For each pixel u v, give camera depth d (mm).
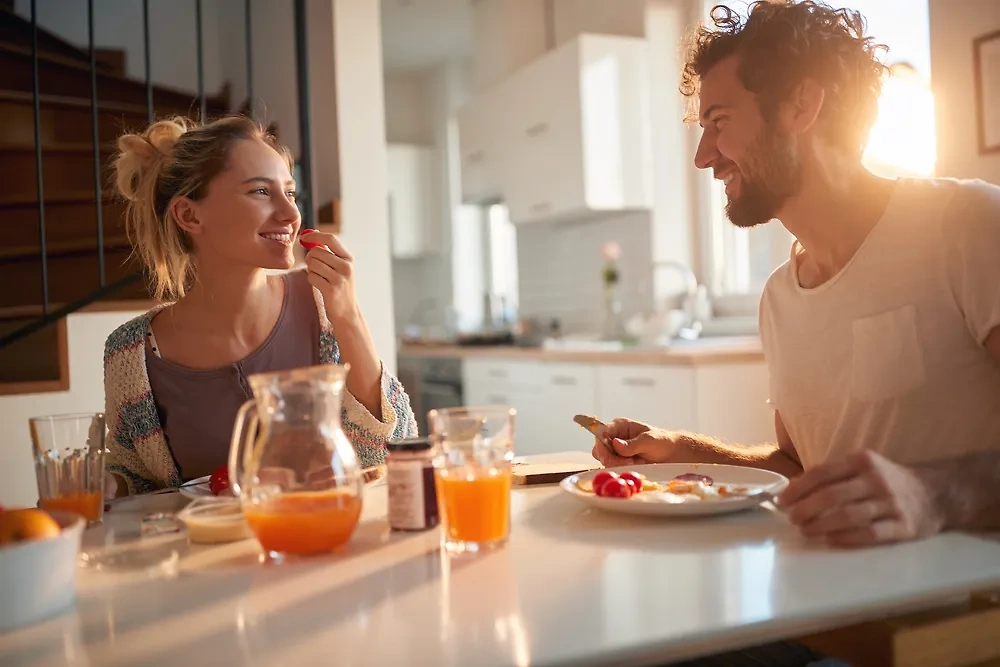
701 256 4055
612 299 4309
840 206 1195
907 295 1144
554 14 4707
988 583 691
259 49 3969
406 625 639
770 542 824
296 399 866
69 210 2955
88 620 694
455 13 5234
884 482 802
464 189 5055
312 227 2725
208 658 593
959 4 2188
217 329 1560
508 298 5945
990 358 1111
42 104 3195
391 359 3061
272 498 849
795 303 1288
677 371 2949
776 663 891
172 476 1522
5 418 2311
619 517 961
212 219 1515
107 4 4199
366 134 3049
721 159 1241
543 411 3789
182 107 3707
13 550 679
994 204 1079
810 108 1146
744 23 1211
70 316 2385
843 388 1225
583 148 3834
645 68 3969
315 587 752
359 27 3049
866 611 651
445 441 861
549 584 722
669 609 646
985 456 895
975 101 2148
